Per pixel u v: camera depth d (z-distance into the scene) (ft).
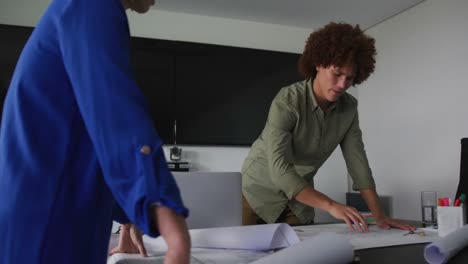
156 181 1.31
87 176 1.59
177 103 10.21
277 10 10.82
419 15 10.25
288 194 4.24
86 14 1.56
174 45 10.34
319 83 4.65
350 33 4.36
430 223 4.65
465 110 8.84
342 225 4.54
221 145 10.57
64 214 1.55
